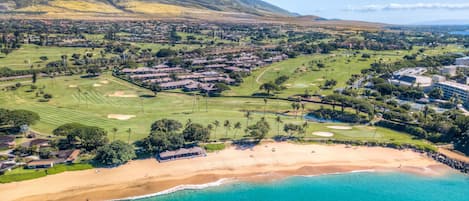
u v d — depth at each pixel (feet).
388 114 529.04
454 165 401.70
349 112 568.82
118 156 371.97
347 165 399.85
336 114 558.97
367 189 352.28
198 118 528.63
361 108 564.71
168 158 389.60
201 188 344.90
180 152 395.75
